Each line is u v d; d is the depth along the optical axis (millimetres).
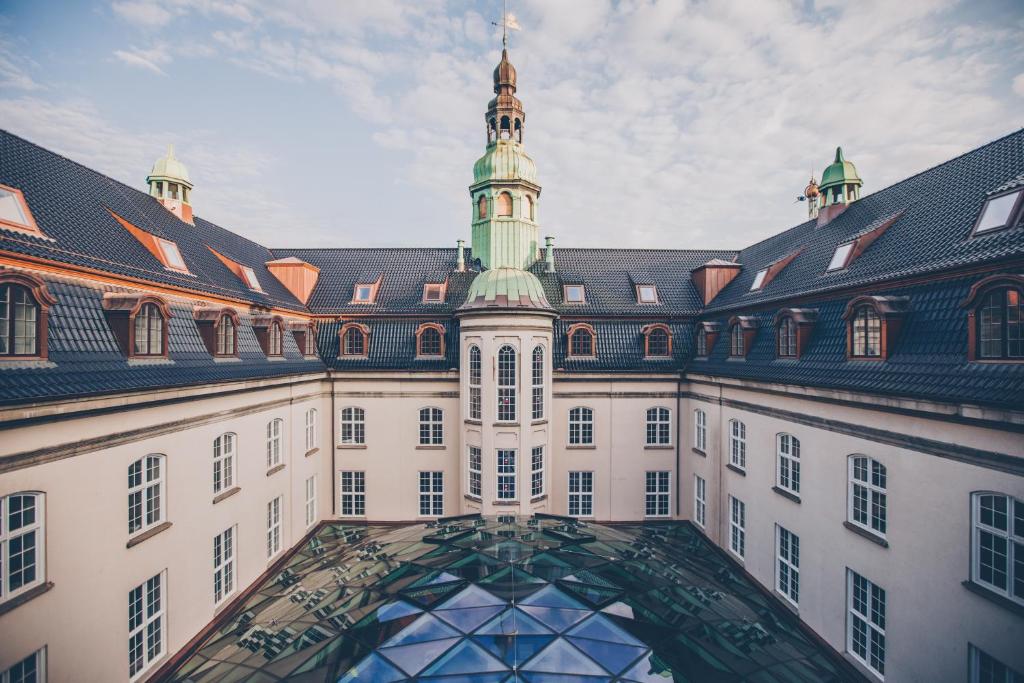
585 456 27422
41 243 13531
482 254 32656
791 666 11836
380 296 30188
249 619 18203
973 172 16781
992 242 12727
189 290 18266
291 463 23406
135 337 14719
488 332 23922
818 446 16438
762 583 19797
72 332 12898
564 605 12211
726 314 25797
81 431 12000
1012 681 10383
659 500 27656
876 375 14055
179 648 15414
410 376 26969
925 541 12328
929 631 12211
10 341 11117
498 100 32562
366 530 26609
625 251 34250
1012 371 10594
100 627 12516
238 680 11086
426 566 14484
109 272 14742
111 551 12867
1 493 10203
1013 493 10336
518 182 31828
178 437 15469
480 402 24406
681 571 15500
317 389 26484
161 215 22984
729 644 11938
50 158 18203
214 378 16922
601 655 10625
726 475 22922
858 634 14781
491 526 18125
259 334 22500
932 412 11938
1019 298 10750
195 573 16234
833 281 18469
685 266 33062
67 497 11648
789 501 18016
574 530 17812
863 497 14711
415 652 10695
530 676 9922
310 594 14719
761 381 19203
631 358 27859
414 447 27203
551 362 25281
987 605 10812
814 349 17578
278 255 33188
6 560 10391
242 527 19172
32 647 10797
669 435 27562
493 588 12898
